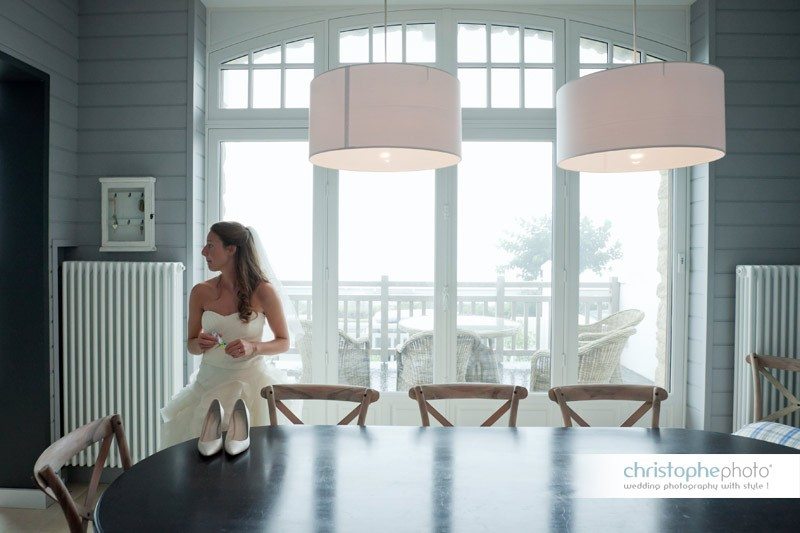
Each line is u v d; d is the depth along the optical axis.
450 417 3.84
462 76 3.86
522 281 3.87
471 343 3.87
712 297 3.61
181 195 3.65
